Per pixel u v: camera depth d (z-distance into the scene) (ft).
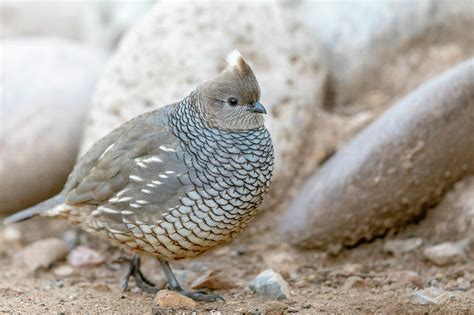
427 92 37.11
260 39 42.98
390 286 33.50
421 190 37.63
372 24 47.32
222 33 42.63
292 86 42.83
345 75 47.39
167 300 30.78
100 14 54.08
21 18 62.44
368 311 30.12
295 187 41.88
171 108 32.07
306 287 34.45
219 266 38.19
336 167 38.68
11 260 40.34
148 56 42.50
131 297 32.99
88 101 46.34
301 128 42.75
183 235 30.37
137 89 42.06
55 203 34.32
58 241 40.63
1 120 45.09
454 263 35.65
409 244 37.68
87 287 34.83
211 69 41.86
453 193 38.47
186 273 35.96
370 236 38.40
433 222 38.45
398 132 36.70
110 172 31.32
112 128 41.83
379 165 36.91
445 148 36.68
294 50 43.88
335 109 46.88
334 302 31.50
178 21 42.98
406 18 47.37
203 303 31.68
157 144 30.71
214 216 30.19
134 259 34.45
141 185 30.45
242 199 30.37
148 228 30.60
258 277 33.27
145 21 44.06
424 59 47.14
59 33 61.26
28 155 44.55
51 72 47.26
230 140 30.25
